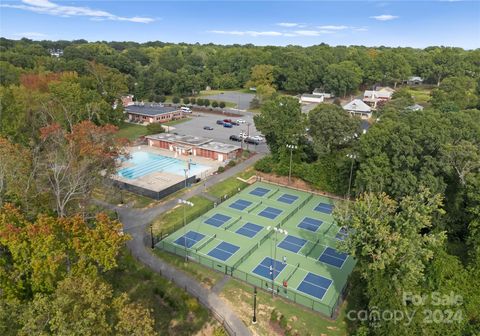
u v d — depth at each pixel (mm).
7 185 39812
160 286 41062
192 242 50656
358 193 54562
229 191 67500
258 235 53000
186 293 39875
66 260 28422
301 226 56094
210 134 105000
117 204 60750
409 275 31469
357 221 33906
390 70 166250
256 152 89125
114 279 41531
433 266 35531
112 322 24047
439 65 173625
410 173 48688
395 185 49125
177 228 54250
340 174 65750
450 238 46625
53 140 48750
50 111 77438
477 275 35625
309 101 152375
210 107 142000
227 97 164750
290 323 35812
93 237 28688
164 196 64188
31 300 26281
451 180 48531
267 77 173875
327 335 34375
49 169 44250
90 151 45656
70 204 45344
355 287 38000
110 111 102500
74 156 45312
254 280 42594
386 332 29344
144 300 38688
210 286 41406
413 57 179250
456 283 35219
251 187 70750
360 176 53562
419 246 32844
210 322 36062
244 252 48531
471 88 129250
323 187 68688
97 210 52219
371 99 141500
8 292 26125
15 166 40562
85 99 95062
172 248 48906
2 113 71438
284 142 73125
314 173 69438
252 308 38000
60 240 28500
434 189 46438
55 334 20016
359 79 161250
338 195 67312
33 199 40812
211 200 63750
